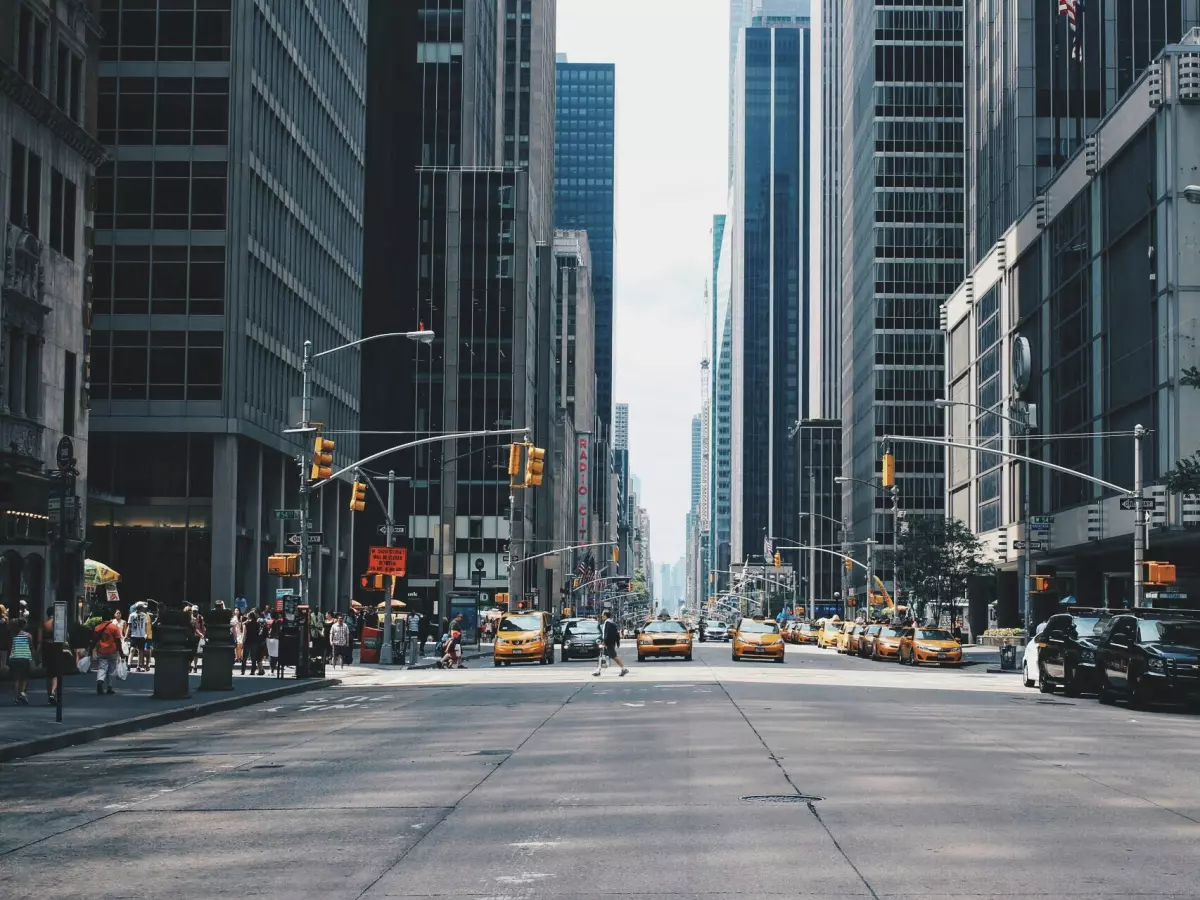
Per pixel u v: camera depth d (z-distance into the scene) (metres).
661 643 62.38
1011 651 57.69
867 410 160.25
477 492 122.00
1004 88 97.50
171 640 31.53
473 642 91.12
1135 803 14.35
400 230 126.81
